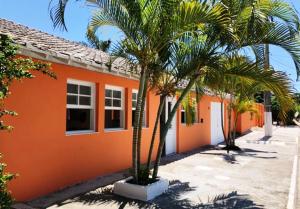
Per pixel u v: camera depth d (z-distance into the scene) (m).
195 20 6.20
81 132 8.45
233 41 6.81
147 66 7.00
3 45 3.98
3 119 6.23
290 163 12.41
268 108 26.20
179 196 7.38
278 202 7.22
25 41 6.27
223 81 7.04
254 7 6.43
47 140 7.25
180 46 6.97
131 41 6.68
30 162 6.83
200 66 6.98
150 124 11.72
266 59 7.01
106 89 9.63
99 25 7.11
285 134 28.11
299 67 6.82
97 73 8.84
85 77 8.38
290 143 20.28
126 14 6.41
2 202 3.86
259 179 9.46
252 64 6.69
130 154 10.46
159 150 7.72
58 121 7.56
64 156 7.77
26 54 6.23
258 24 6.49
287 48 6.89
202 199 7.24
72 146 8.02
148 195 6.98
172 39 6.55
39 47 6.39
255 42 6.93
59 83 7.55
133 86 10.55
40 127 7.07
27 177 6.77
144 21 6.43
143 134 11.30
